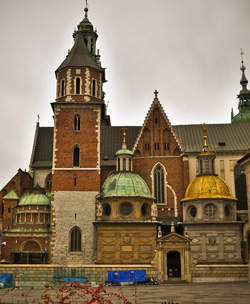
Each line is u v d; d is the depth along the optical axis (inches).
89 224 2659.9
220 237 2598.4
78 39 3090.6
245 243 2704.2
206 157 2856.8
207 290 1684.3
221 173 3041.3
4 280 1996.8
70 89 2883.9
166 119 3080.7
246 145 3127.5
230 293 1537.9
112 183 2741.1
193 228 2628.0
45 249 2635.3
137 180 2768.2
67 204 2694.4
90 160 2780.5
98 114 2856.8
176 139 3038.9
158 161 3009.4
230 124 3341.5
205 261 2568.9
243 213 2869.1
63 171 2755.9
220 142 3152.1
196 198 2672.2
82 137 2817.4
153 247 2566.4
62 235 2637.8
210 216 2645.2
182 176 2979.8
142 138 3063.5
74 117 2849.4
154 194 2962.6
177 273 2252.7
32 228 2726.4
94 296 975.0
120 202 2642.7
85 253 2605.8
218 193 2687.0
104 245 2566.4
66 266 2127.2
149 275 2220.7
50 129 3491.6
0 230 3038.9
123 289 1812.3
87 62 2942.9
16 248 2642.7
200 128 3312.0
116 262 2532.0
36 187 2955.2
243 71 4653.1
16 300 1368.1
